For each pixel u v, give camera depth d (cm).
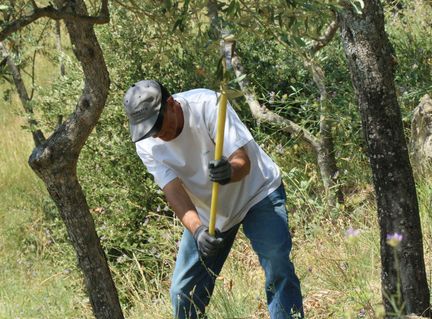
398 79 1295
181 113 692
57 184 647
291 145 1262
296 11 530
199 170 715
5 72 772
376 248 899
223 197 722
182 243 759
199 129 696
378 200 612
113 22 1382
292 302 716
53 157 639
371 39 593
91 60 625
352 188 1255
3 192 2136
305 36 552
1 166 2255
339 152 1262
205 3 528
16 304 1331
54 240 1584
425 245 882
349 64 607
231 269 1052
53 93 1486
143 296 1229
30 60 1772
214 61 567
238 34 530
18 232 1884
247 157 685
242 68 1238
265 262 720
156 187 1391
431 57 1380
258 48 1420
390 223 607
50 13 570
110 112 1419
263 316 848
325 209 1116
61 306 1294
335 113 1209
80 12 608
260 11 531
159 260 1283
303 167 1294
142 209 1397
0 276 1648
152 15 605
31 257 1719
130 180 1411
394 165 601
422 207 966
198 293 768
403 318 606
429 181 1069
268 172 731
